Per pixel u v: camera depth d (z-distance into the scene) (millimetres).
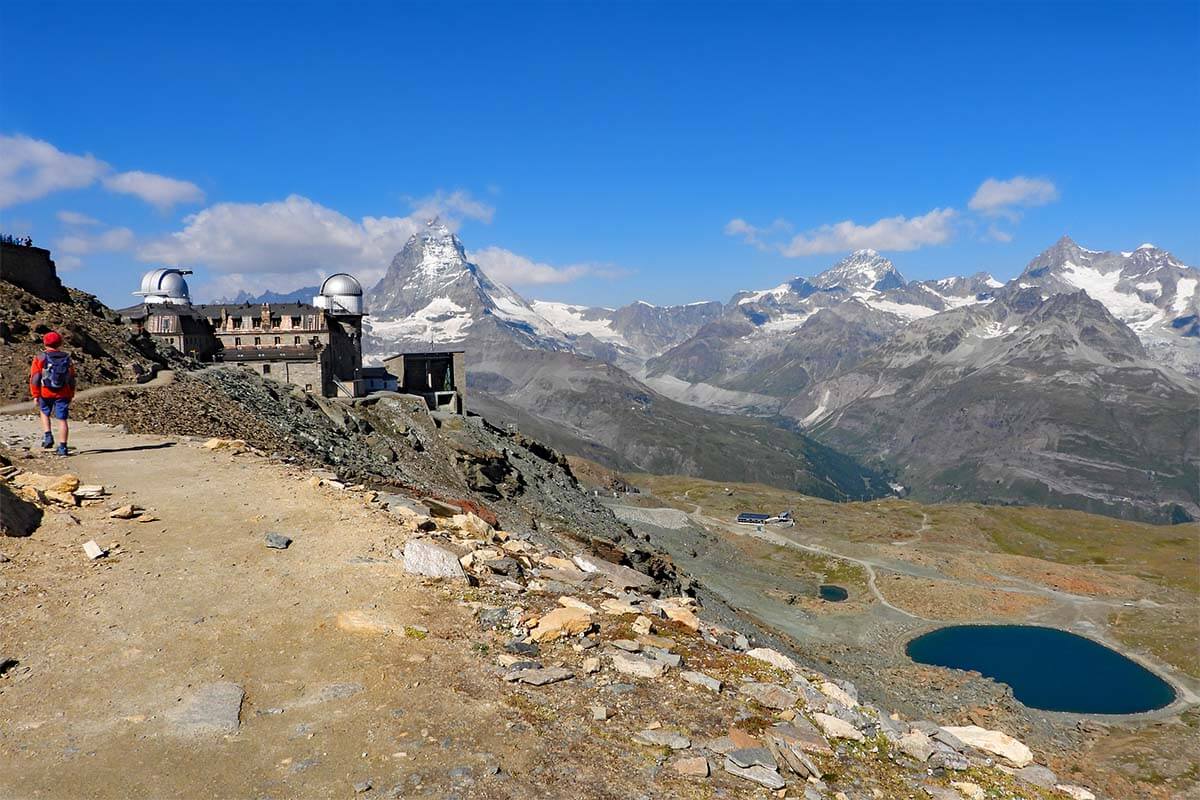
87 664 12484
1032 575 158875
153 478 25281
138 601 15070
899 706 80562
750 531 191000
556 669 13727
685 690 13844
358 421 76688
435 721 11438
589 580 21016
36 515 19094
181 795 9375
